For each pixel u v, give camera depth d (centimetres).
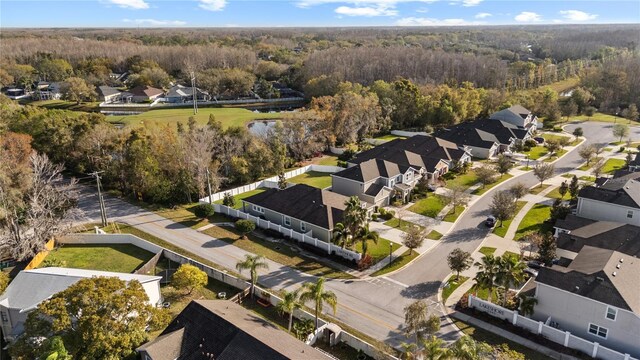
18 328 3453
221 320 2986
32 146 7188
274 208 5566
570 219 5081
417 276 4416
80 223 5662
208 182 6147
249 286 4134
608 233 4512
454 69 15488
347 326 3634
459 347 2705
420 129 11131
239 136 7794
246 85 15512
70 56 19838
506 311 3638
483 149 8750
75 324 2977
